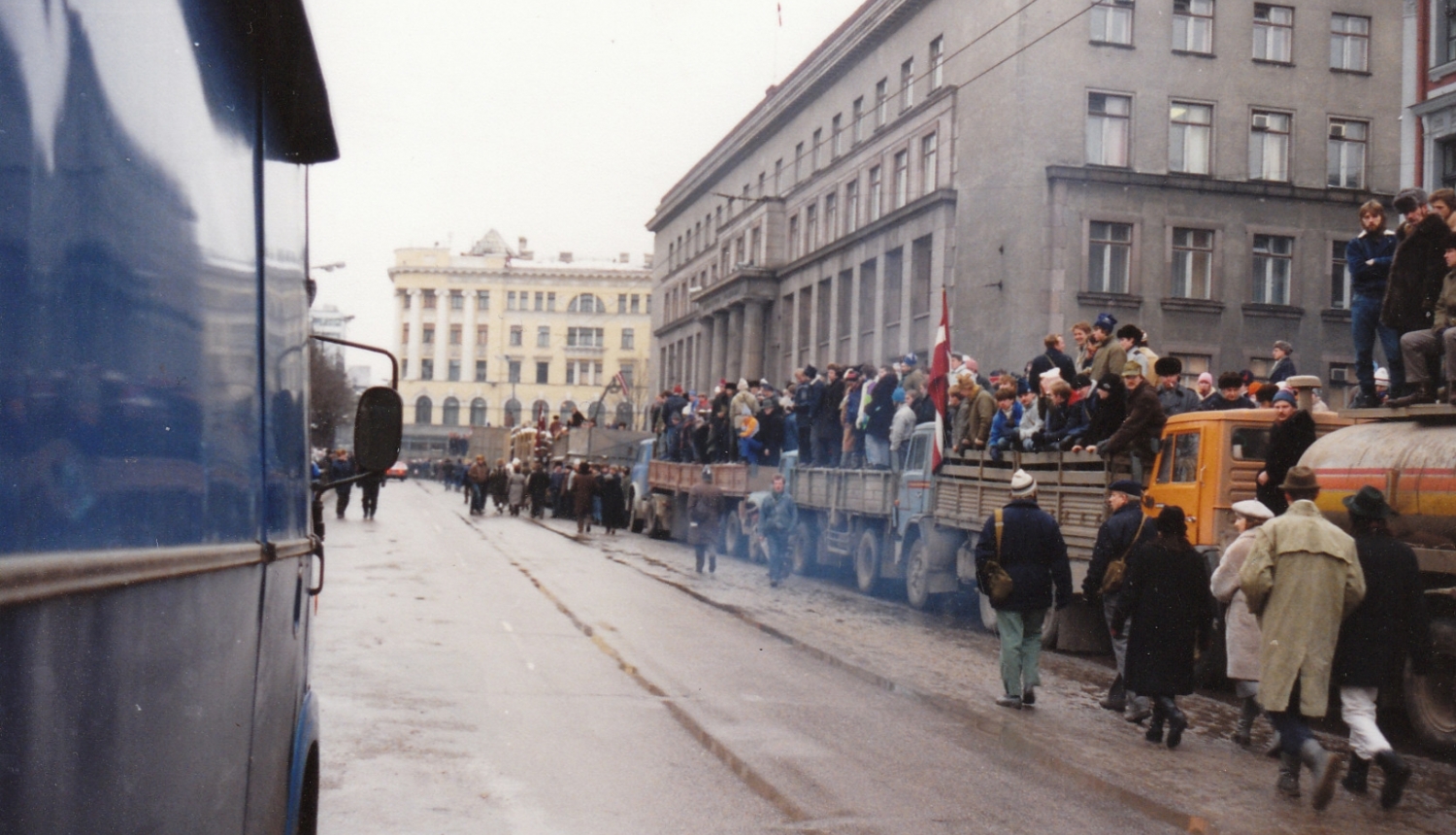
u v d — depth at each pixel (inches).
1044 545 410.0
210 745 87.4
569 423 2010.3
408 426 4926.2
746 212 2331.4
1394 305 412.8
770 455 1080.8
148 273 70.8
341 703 367.2
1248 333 1454.2
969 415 675.4
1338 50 1488.7
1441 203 402.9
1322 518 302.8
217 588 88.9
